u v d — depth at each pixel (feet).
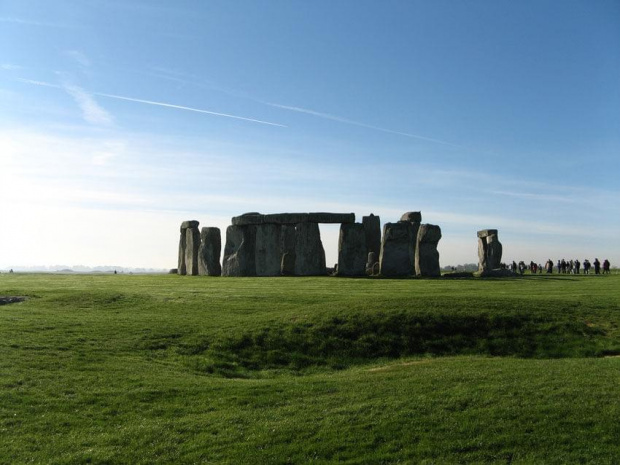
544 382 56.90
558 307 92.79
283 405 54.39
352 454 44.16
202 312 96.73
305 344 79.77
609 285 132.16
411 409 50.85
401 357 78.89
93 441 47.09
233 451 45.11
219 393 57.93
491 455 43.16
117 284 143.95
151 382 60.54
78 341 74.33
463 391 54.85
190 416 52.11
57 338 74.95
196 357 73.15
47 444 46.52
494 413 49.08
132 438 47.52
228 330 81.71
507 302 94.58
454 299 96.84
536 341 82.02
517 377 59.41
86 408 53.16
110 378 61.05
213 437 47.55
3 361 64.23
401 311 87.97
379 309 89.20
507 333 83.71
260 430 48.34
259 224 176.35
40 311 95.50
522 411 49.21
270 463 43.47
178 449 45.93
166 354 73.10
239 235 178.50
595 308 93.09
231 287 131.95
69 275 202.69
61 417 51.03
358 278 155.33
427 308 89.66
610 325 85.81
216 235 186.29
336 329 83.25
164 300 109.29
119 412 52.80
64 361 65.92
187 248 194.29
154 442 46.85
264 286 133.69
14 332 76.84
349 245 169.17
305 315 88.07
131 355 71.00
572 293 113.09
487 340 82.58
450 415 49.26
